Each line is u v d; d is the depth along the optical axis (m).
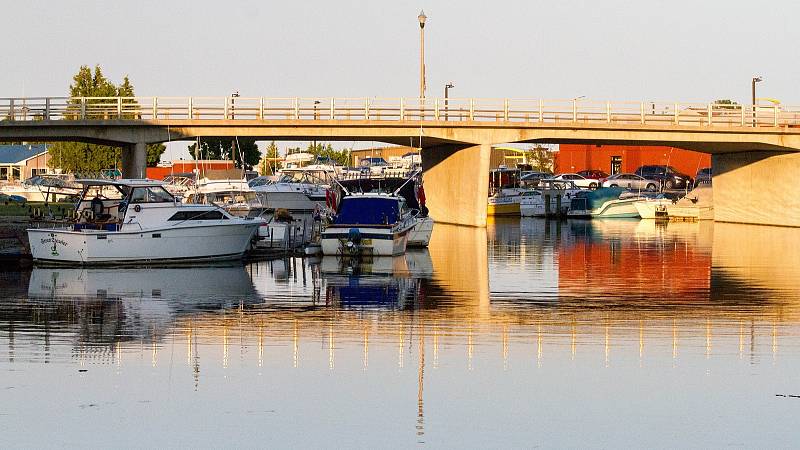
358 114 69.50
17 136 65.69
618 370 25.00
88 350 26.98
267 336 28.83
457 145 77.31
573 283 40.84
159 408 21.91
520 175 118.19
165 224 45.97
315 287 39.16
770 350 27.06
